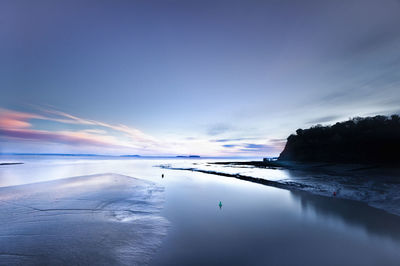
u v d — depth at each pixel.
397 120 30.53
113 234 6.83
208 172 31.67
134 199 12.09
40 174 27.02
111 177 23.45
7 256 5.25
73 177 23.27
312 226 7.80
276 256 5.54
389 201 10.46
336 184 15.71
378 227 7.49
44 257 5.25
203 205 11.11
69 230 7.08
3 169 35.97
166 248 5.97
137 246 6.03
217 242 6.44
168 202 11.73
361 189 13.47
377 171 22.14
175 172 32.84
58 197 12.28
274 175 23.84
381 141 30.36
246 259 5.39
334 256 5.55
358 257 5.46
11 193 13.49
